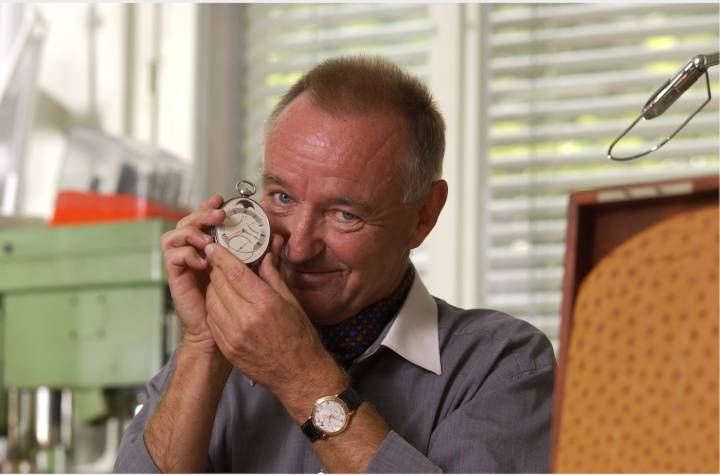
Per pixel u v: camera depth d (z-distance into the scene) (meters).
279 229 1.61
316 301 1.64
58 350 2.73
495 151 3.13
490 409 1.64
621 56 3.06
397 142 1.63
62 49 3.51
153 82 3.42
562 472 1.00
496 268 3.11
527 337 1.76
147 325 2.64
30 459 2.80
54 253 2.72
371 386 1.72
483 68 3.13
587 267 1.04
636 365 0.98
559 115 3.09
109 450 2.85
